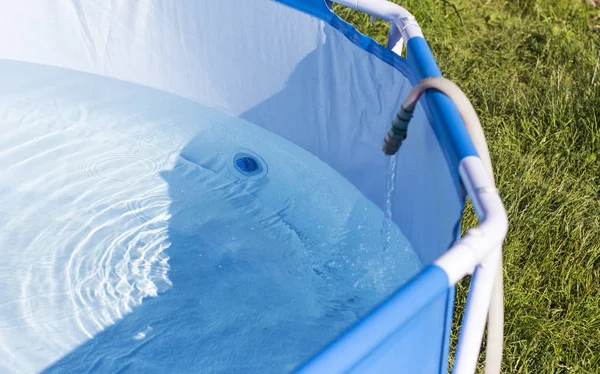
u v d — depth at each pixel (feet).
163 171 8.61
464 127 4.80
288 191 8.32
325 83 7.73
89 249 7.56
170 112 9.34
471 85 11.50
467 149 4.58
